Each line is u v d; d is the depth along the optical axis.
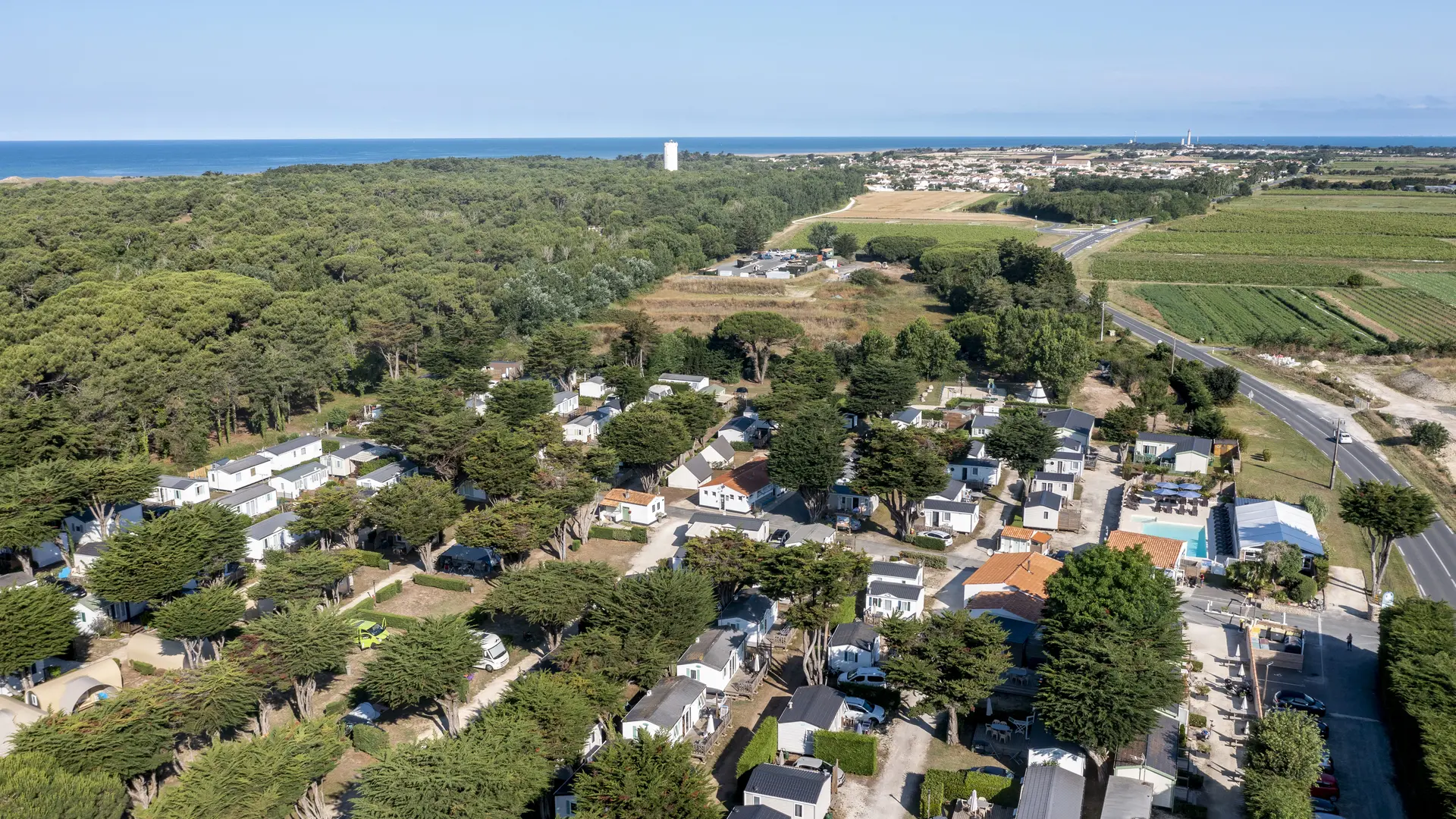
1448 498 135.75
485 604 90.50
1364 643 95.25
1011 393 190.38
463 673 77.56
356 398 186.50
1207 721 81.50
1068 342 183.00
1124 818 65.31
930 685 76.31
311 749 64.81
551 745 67.31
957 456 143.00
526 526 104.88
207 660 91.19
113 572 92.12
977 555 117.69
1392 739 77.56
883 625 82.25
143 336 158.12
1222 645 95.00
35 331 162.62
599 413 171.50
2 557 112.38
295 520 116.25
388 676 74.62
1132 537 113.12
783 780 68.62
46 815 54.66
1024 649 90.50
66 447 126.38
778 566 89.06
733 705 85.38
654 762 62.47
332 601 103.88
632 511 129.38
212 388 153.88
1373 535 108.88
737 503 132.75
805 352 181.75
